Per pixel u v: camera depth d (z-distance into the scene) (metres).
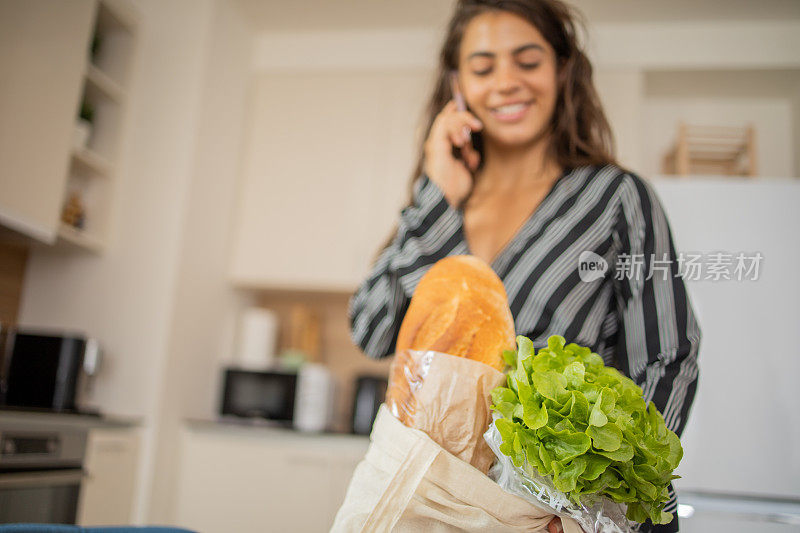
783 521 1.79
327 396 2.69
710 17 2.66
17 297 2.45
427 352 0.66
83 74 2.22
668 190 2.00
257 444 2.39
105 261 2.46
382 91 2.89
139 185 2.50
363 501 0.63
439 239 1.14
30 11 2.02
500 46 1.25
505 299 0.70
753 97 2.92
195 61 2.58
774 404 1.85
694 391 0.90
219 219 2.73
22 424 1.82
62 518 1.95
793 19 2.64
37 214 2.03
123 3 2.47
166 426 2.37
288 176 2.88
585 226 1.03
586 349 0.64
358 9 2.80
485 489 0.59
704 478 1.84
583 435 0.54
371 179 2.81
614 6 2.64
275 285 2.82
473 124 1.21
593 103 1.21
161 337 2.37
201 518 2.36
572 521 0.57
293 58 2.98
